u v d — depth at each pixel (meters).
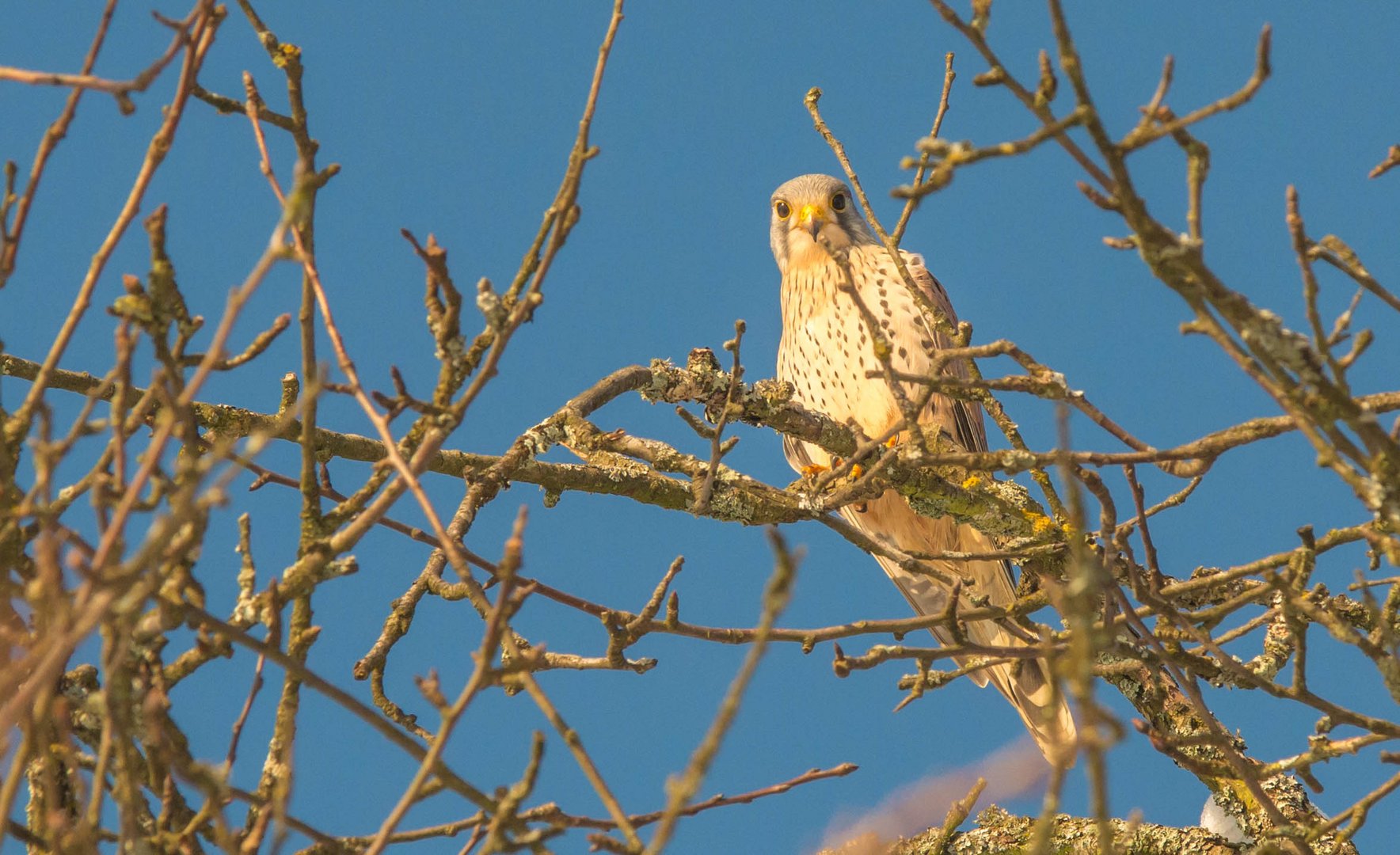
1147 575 7.68
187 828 5.00
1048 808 4.07
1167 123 4.61
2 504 4.97
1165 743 6.64
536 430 8.32
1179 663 7.08
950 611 6.88
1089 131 4.62
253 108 5.50
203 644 5.18
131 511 4.46
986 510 8.39
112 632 4.41
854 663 6.91
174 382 4.78
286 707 5.44
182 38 4.77
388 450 5.16
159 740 4.69
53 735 4.98
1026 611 7.82
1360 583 5.73
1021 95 4.74
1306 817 8.20
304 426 5.54
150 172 4.95
